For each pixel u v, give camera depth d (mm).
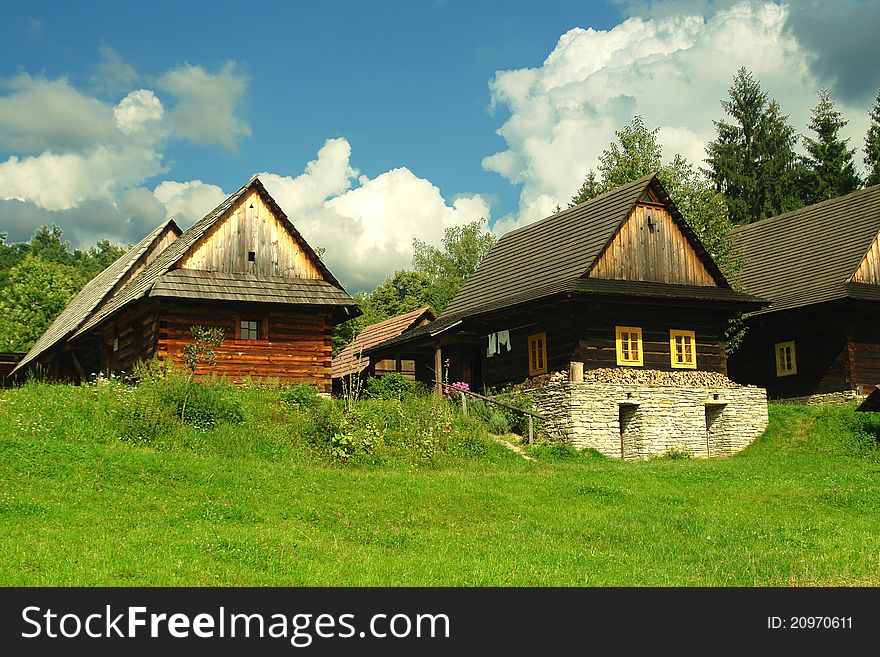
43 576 11961
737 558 14773
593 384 28766
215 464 19312
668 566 14258
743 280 40250
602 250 30953
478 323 33594
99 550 13242
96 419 21656
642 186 32094
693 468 24812
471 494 19141
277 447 22156
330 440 22828
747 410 31359
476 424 27547
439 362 33375
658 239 32500
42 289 59750
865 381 34062
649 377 30328
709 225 40438
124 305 28562
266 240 30672
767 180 66250
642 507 19156
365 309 65438
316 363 30375
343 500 17844
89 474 17578
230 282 29312
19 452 18109
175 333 28578
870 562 14492
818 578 13500
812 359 35312
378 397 27156
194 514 15922
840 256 36094
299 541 14797
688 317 32375
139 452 19453
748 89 68500
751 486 21875
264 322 29953
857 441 28844
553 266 32969
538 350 31828
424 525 16875
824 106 65562
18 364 44375
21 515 14898
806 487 21641
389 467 22547
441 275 74688
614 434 28891
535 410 29766
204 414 22688
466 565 13789
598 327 30547
